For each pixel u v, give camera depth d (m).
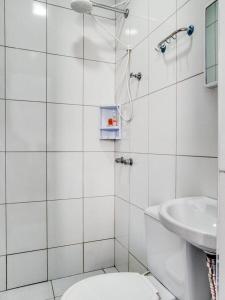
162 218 0.80
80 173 1.82
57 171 1.75
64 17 1.75
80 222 1.83
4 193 1.60
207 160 0.99
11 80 1.61
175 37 1.17
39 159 1.69
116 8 1.69
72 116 1.79
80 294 0.99
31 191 1.68
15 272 1.65
